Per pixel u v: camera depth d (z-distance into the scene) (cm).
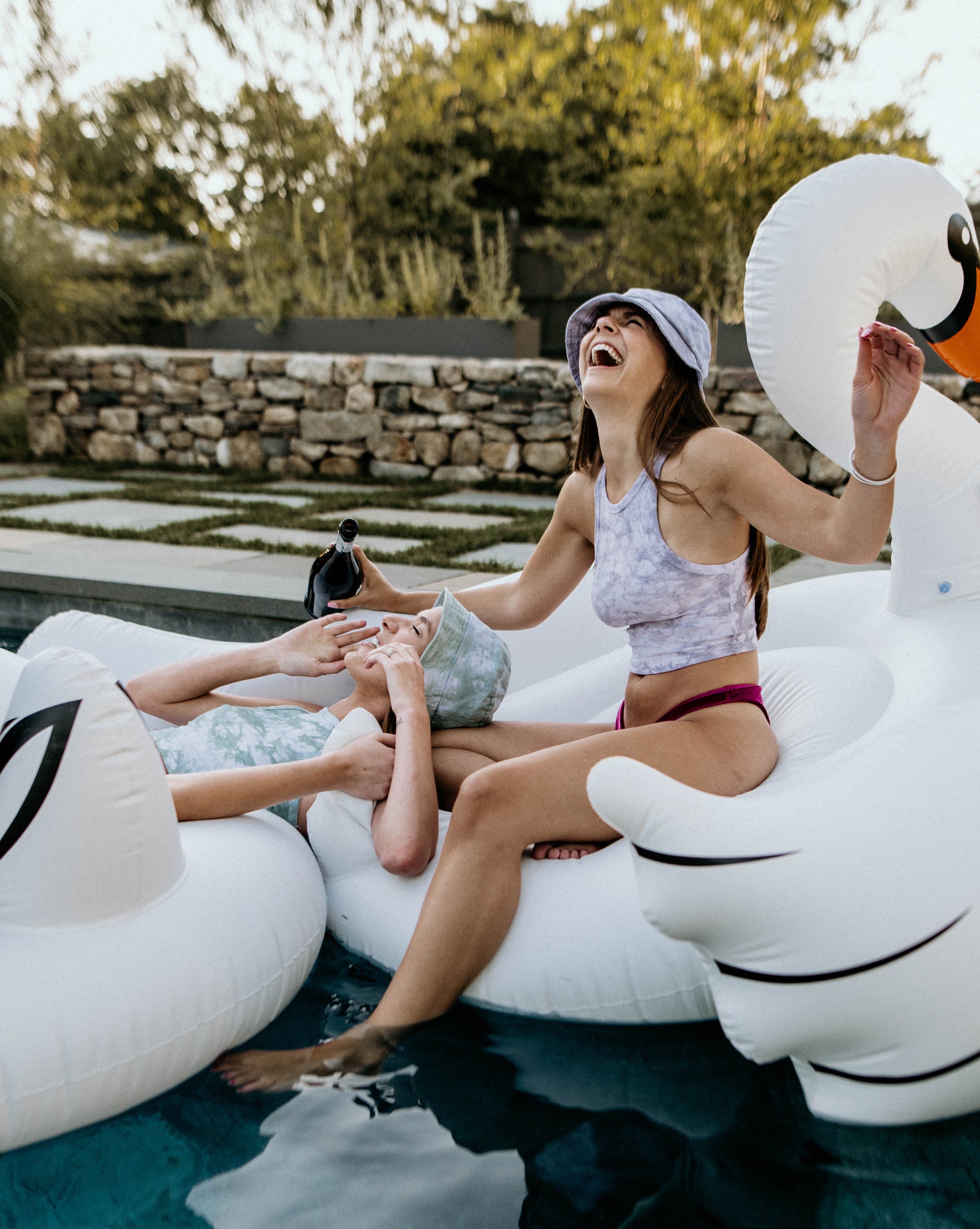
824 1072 133
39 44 1267
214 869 155
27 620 424
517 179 1521
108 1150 127
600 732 203
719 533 174
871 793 131
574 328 191
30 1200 118
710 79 926
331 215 1193
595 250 1162
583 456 200
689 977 150
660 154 992
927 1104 129
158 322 1140
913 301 192
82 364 903
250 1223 115
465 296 1020
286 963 156
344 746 188
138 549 473
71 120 1359
